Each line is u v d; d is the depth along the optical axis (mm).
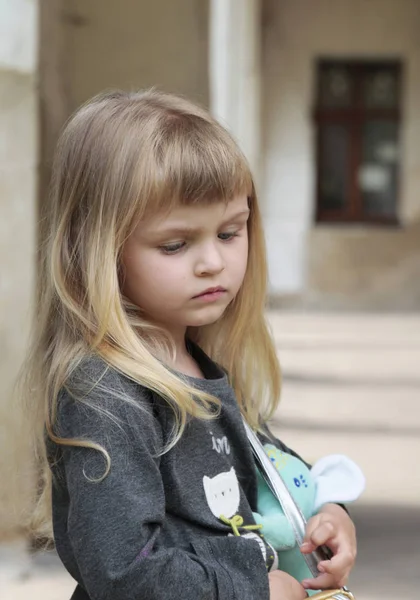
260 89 21219
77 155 2133
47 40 5809
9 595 4508
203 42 7316
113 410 1933
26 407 2289
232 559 1979
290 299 21281
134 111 2111
